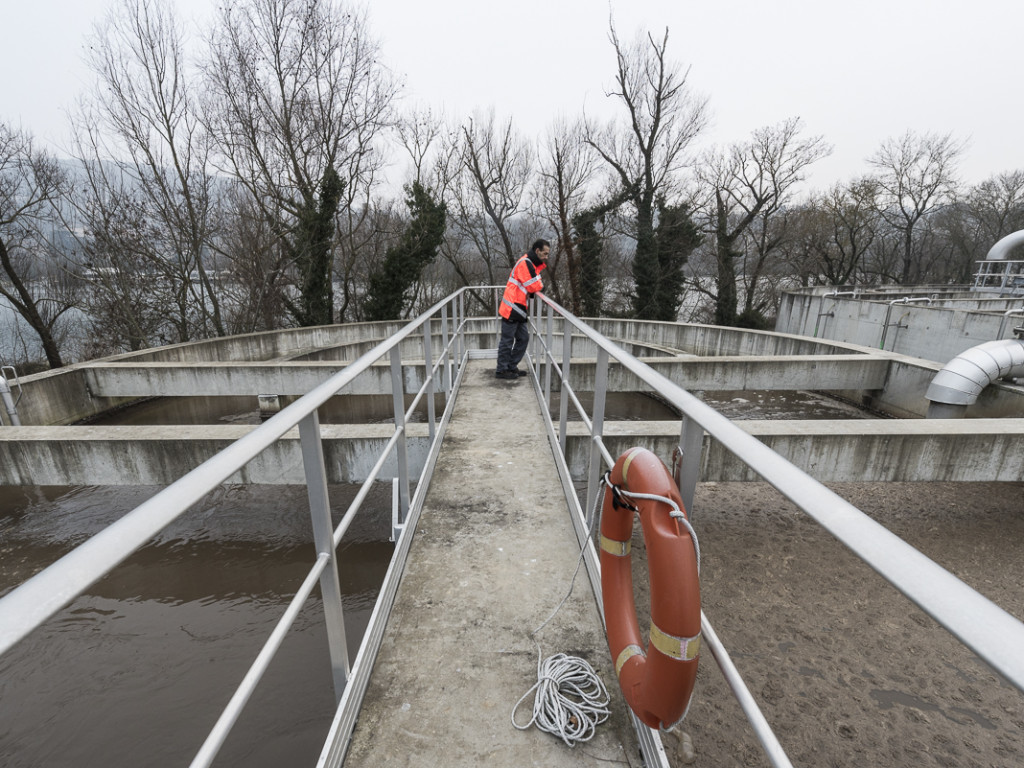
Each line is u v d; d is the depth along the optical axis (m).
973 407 7.95
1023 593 4.64
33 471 5.02
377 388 8.52
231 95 16.06
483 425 4.73
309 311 17.34
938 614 0.53
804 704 3.49
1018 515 5.84
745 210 24.42
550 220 21.75
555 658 1.93
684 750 3.15
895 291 19.55
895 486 6.53
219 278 17.02
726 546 5.31
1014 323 9.67
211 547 5.83
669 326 13.75
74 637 4.54
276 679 4.06
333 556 1.55
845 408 10.16
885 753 3.16
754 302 28.22
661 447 4.90
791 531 5.55
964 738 3.26
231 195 16.58
